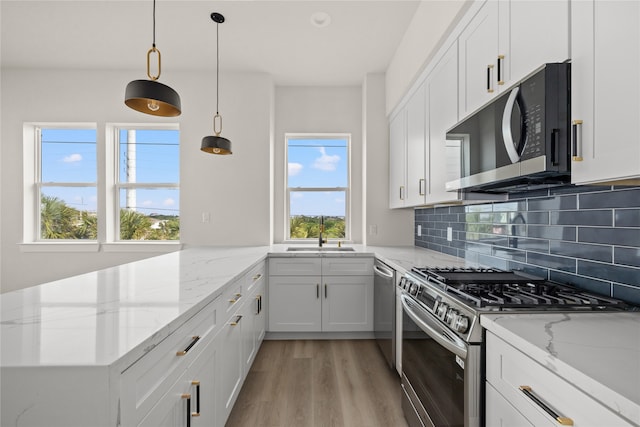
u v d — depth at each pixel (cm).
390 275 231
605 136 83
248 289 212
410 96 265
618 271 112
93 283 147
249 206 342
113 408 69
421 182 237
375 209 343
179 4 233
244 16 246
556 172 101
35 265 339
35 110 336
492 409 97
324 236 382
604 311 104
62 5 235
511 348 87
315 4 231
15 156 336
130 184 356
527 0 116
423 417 145
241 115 341
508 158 118
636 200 105
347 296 294
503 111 121
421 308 147
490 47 142
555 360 70
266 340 298
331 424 178
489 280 146
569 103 97
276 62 319
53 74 336
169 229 362
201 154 341
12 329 87
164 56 309
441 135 200
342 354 267
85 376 67
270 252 290
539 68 101
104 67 332
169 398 97
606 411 58
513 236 174
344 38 275
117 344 77
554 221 143
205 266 199
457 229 243
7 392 68
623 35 78
